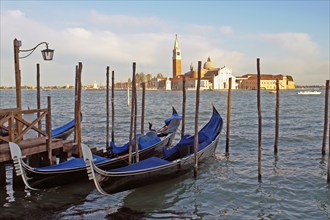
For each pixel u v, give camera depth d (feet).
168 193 38.81
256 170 48.08
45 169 36.24
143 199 36.88
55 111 162.30
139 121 118.83
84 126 101.86
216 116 58.18
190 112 155.74
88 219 31.68
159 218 32.37
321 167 49.85
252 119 122.83
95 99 299.58
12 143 33.60
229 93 58.08
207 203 36.11
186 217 32.65
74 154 43.91
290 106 199.82
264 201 36.45
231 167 49.70
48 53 44.21
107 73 61.98
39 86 52.54
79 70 46.50
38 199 35.94
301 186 41.04
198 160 48.21
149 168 38.09
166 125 73.20
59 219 31.45
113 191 35.37
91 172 32.94
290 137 77.66
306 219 32.01
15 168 34.09
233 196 37.96
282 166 50.55
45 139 41.09
